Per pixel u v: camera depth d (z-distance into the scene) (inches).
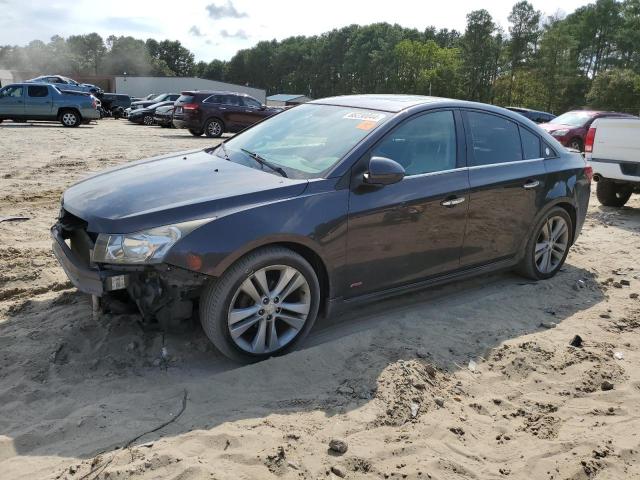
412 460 113.2
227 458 108.0
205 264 132.7
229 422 120.5
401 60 4480.8
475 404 135.6
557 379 149.1
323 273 155.6
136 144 700.0
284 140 178.5
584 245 279.6
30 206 311.9
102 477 100.3
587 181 227.3
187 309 139.5
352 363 147.2
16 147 602.5
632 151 341.1
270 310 145.4
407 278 172.7
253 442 113.3
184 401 127.9
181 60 7386.8
